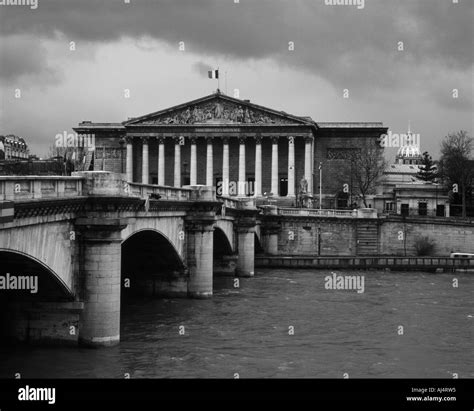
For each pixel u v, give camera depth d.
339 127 160.00
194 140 157.88
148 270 60.44
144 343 42.31
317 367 38.75
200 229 59.72
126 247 57.19
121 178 37.75
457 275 91.00
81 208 36.75
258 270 95.12
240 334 46.62
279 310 57.00
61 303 37.22
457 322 52.94
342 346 44.19
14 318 37.84
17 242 30.42
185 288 60.41
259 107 155.12
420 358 41.50
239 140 157.25
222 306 57.84
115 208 37.19
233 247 82.88
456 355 42.34
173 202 53.38
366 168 147.00
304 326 50.25
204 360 39.12
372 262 96.94
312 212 114.06
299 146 159.62
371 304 61.53
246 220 82.94
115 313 38.06
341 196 155.50
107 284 37.50
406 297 66.56
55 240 34.69
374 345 44.59
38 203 30.61
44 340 37.69
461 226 111.88
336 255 111.06
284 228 113.00
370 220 113.19
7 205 27.52
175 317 52.00
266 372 37.38
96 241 37.12
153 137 159.38
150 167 163.62
